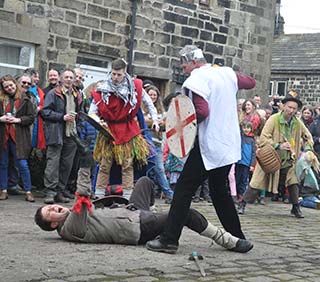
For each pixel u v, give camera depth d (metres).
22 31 12.38
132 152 7.79
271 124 9.82
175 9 15.08
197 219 6.01
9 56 12.46
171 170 10.30
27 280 4.56
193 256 5.57
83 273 4.85
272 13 17.45
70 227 5.94
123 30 14.09
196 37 15.62
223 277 5.06
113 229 5.97
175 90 15.27
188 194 5.80
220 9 16.17
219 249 6.26
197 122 5.68
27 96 9.24
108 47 13.83
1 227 6.75
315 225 9.02
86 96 10.07
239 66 16.72
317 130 13.63
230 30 16.42
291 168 9.88
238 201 10.87
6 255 5.32
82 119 9.42
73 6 13.16
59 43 13.00
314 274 5.46
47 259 5.24
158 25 14.74
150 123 9.24
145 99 8.34
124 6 14.06
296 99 9.84
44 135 9.46
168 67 15.02
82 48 13.38
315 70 32.59
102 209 6.12
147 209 6.43
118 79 7.67
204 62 6.01
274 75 34.12
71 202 9.47
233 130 5.86
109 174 7.93
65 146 9.32
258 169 9.80
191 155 5.79
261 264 5.71
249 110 11.71
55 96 9.23
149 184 6.55
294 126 9.96
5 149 9.10
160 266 5.26
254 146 11.28
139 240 6.01
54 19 12.88
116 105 7.68
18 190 9.93
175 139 5.71
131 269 5.09
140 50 14.44
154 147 8.85
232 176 10.73
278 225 8.72
